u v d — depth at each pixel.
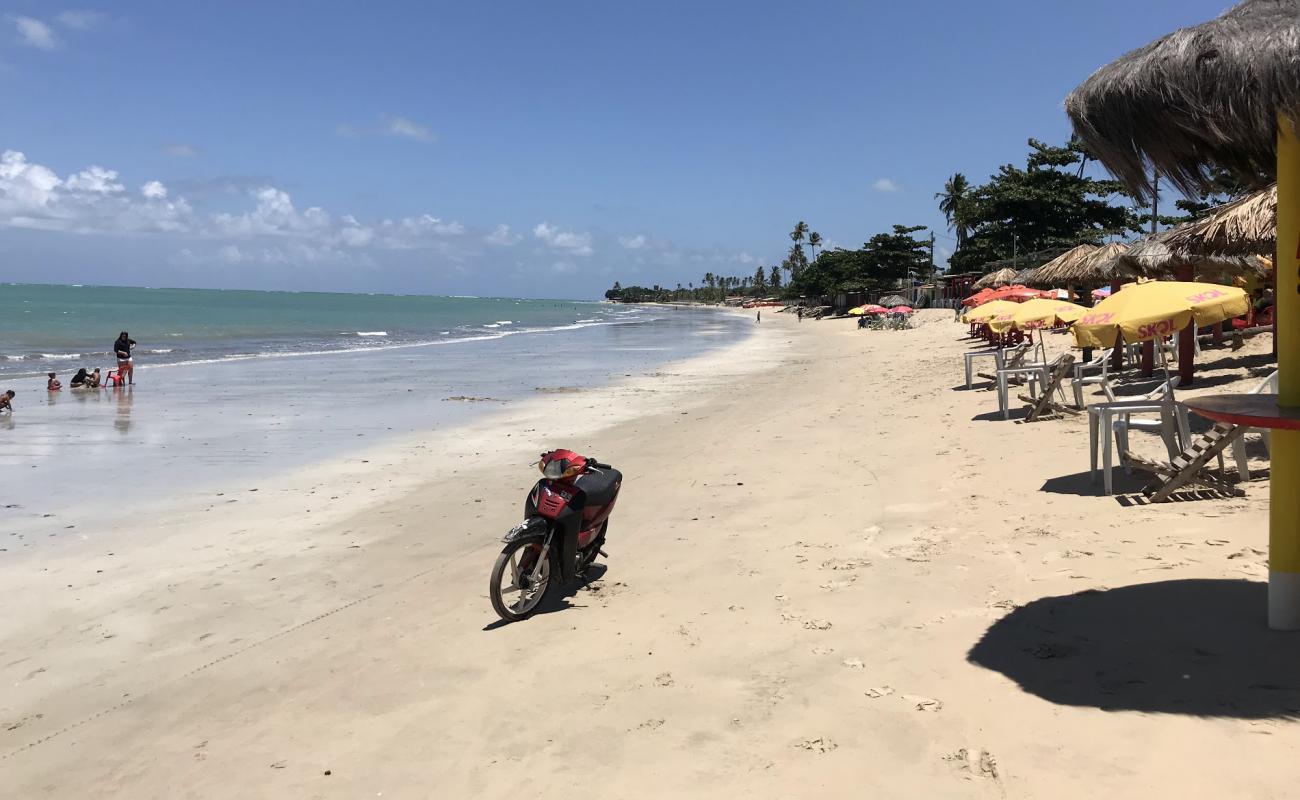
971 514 6.87
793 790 3.17
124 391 20.72
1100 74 3.76
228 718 4.30
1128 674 3.72
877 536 6.57
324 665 4.91
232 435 13.96
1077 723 3.38
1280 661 3.62
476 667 4.70
